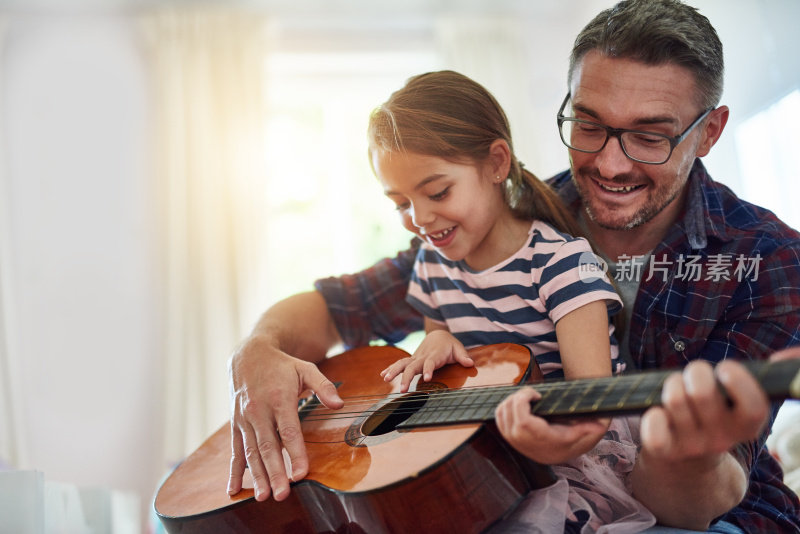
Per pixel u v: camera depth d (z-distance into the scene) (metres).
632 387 0.77
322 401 1.12
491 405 0.90
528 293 1.19
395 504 0.85
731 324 1.20
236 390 1.15
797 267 1.18
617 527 0.93
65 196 3.88
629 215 1.19
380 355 1.32
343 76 4.34
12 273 3.78
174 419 3.70
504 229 1.24
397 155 1.15
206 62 4.00
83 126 3.94
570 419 0.78
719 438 0.67
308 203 4.22
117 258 3.88
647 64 1.11
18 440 3.61
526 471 0.90
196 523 1.02
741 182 3.00
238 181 3.93
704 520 0.95
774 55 2.72
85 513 1.67
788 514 1.22
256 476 1.01
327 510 0.96
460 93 1.21
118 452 3.77
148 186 3.94
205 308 3.79
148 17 4.01
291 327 1.38
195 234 3.86
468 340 1.27
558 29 4.39
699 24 1.15
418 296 1.37
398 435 0.93
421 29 4.34
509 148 1.23
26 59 3.95
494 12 4.31
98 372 3.80
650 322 1.25
